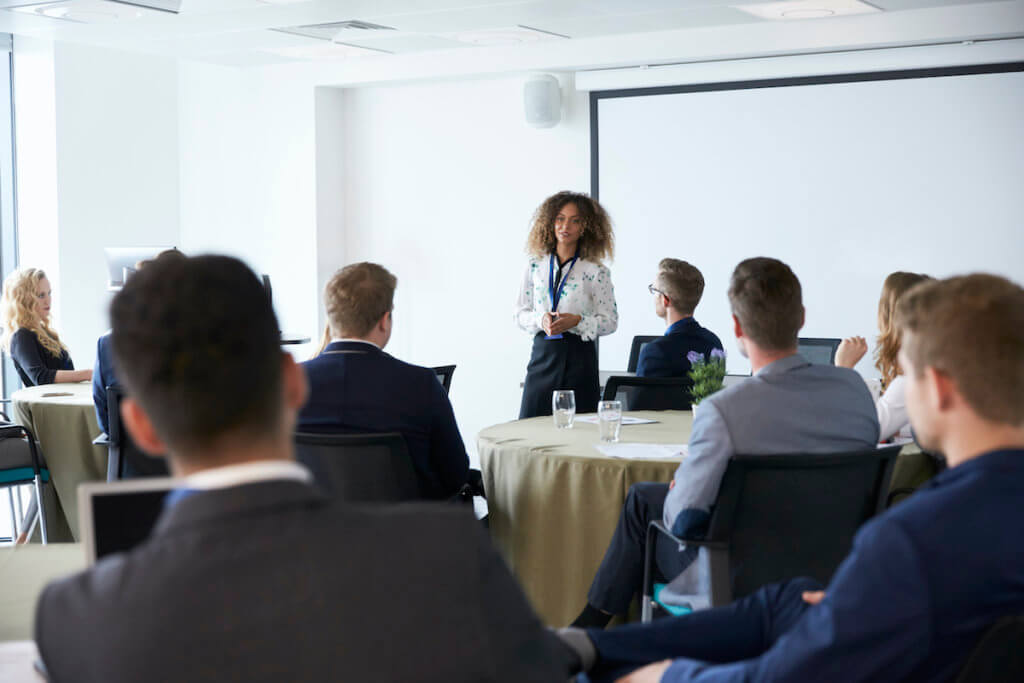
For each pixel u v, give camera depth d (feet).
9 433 13.92
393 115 24.77
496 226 23.85
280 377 2.98
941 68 19.34
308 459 8.52
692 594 7.81
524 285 16.11
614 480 9.23
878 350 10.35
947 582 3.73
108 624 2.65
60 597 2.77
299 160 24.90
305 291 25.11
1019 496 3.77
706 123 21.44
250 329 2.90
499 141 23.65
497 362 24.07
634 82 21.58
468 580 2.84
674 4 17.62
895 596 3.77
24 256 24.97
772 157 20.92
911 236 19.90
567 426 11.15
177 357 2.82
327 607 2.68
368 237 25.31
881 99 19.90
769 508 7.17
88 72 24.67
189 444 2.88
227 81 25.67
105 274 25.21
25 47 24.48
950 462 4.05
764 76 20.45
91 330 24.99
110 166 25.20
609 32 20.43
